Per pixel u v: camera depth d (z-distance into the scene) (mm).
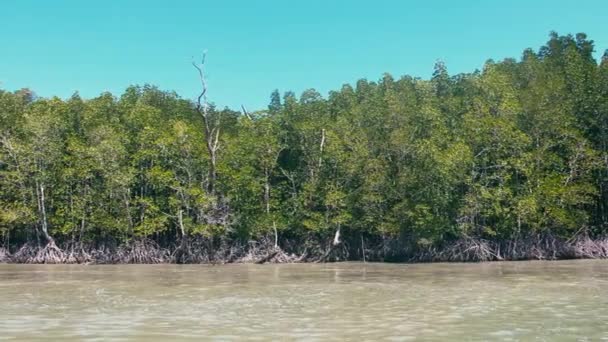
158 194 51188
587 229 46281
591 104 46688
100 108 52875
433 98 54531
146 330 15594
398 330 15344
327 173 49562
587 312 17984
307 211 48594
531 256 44719
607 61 49094
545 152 46250
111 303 21234
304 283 28609
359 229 49125
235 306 20281
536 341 13828
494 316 17422
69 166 49562
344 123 50312
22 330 15625
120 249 48281
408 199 46281
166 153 48844
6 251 49375
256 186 48906
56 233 49500
